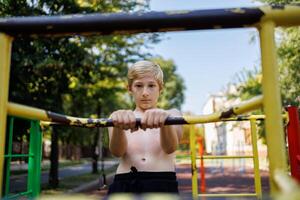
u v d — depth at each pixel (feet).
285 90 27.09
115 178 5.00
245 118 11.76
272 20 2.31
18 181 33.27
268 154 2.28
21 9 22.93
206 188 28.58
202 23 2.32
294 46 25.77
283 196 1.47
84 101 36.65
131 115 3.32
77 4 24.32
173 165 5.05
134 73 5.02
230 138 68.03
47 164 63.57
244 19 2.31
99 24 2.35
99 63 29.35
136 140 5.04
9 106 2.48
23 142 24.56
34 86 25.11
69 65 24.98
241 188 28.25
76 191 26.58
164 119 3.23
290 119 8.59
